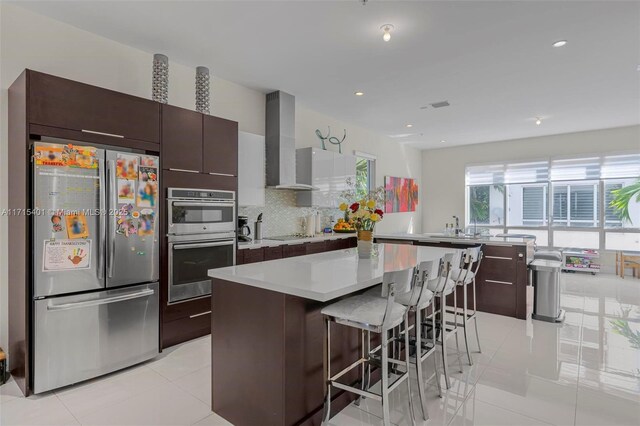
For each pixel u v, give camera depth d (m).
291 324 1.86
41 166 2.34
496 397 2.36
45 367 2.36
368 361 2.14
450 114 5.75
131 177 2.78
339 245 5.34
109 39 3.24
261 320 1.92
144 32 3.12
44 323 2.36
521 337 3.48
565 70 3.93
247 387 1.99
